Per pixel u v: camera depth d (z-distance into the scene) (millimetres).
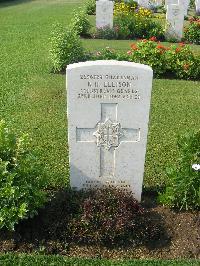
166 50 3699
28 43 4672
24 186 1564
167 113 2834
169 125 2635
